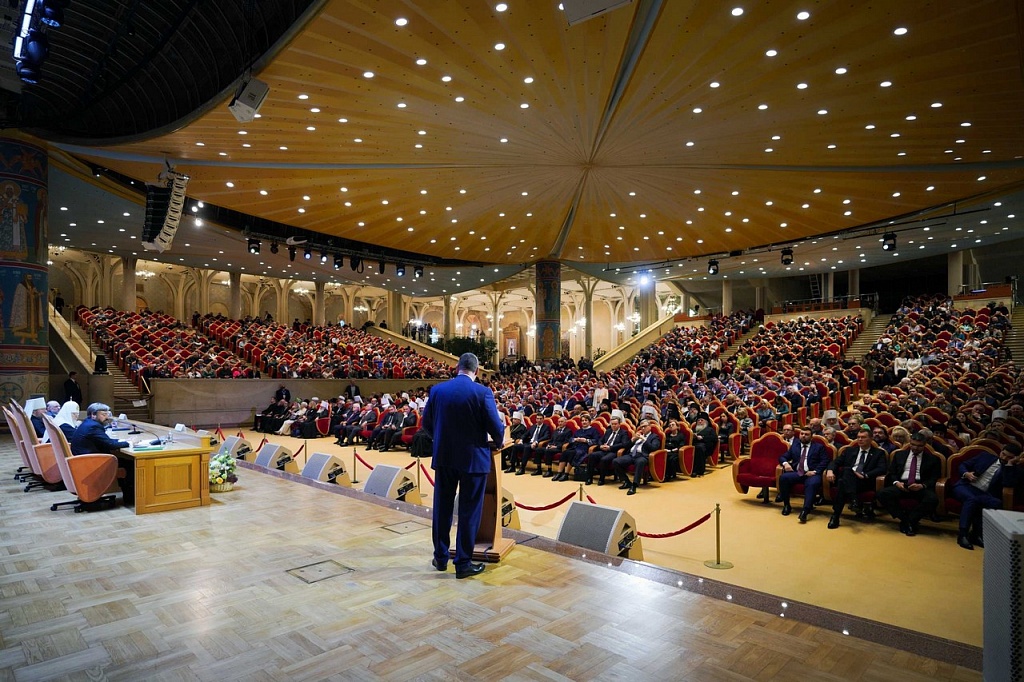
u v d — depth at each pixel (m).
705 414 11.45
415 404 15.80
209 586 3.88
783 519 7.51
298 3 8.15
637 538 4.97
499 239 20.94
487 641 3.07
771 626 3.26
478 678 2.69
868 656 2.92
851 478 7.15
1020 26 7.70
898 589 5.08
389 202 16.11
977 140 11.61
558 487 9.78
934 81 9.23
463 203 16.53
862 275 33.38
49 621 3.33
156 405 17.66
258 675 2.72
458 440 4.02
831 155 12.59
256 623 3.30
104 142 12.20
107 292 29.62
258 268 25.33
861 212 16.97
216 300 35.25
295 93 9.62
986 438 7.64
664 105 10.35
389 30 8.00
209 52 9.99
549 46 8.55
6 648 2.99
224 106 9.84
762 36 8.12
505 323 46.28
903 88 9.47
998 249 25.67
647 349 28.50
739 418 12.43
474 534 4.07
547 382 21.98
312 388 21.17
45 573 4.14
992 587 2.31
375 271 25.61
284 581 3.97
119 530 5.30
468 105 10.41
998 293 22.22
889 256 24.11
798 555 6.02
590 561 4.40
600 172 14.27
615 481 10.18
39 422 8.49
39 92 12.40
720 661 2.85
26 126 12.91
